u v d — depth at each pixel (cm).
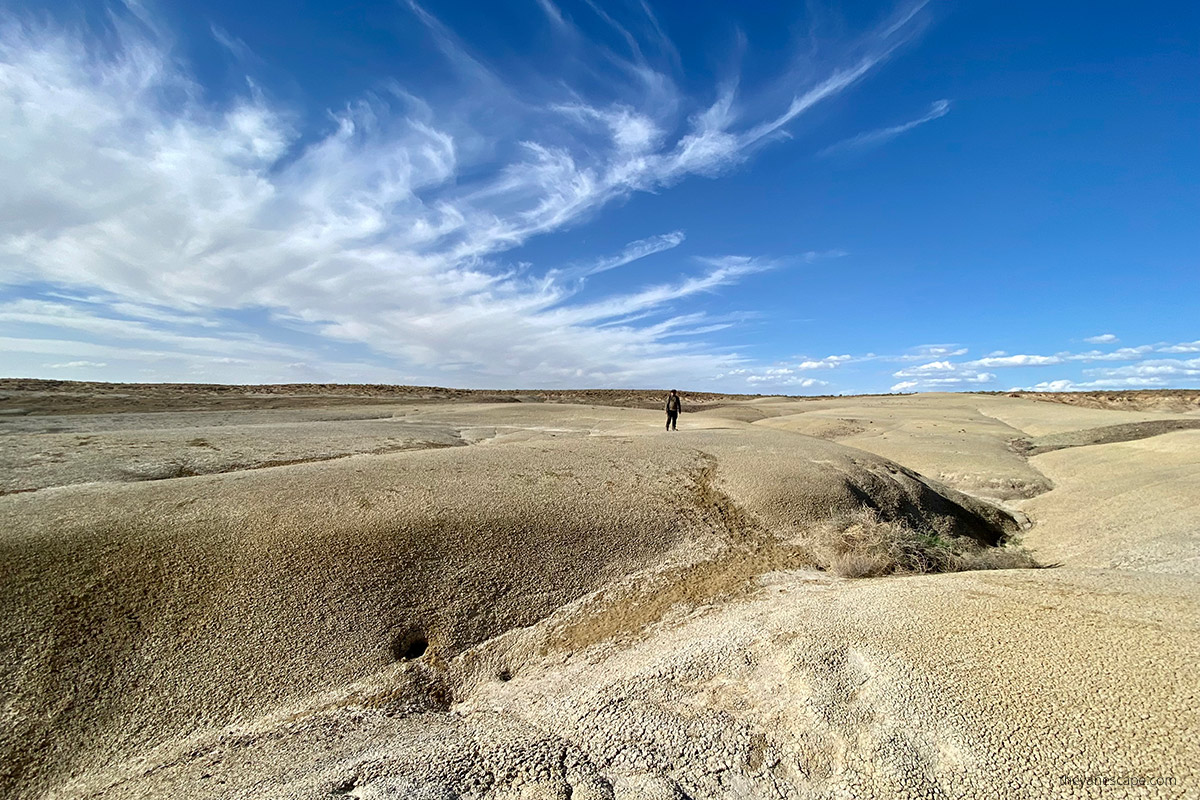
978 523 1670
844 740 496
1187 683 489
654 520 1277
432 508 1159
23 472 1472
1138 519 1395
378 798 469
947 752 461
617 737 541
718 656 671
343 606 873
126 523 995
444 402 5559
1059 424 3488
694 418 4075
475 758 523
